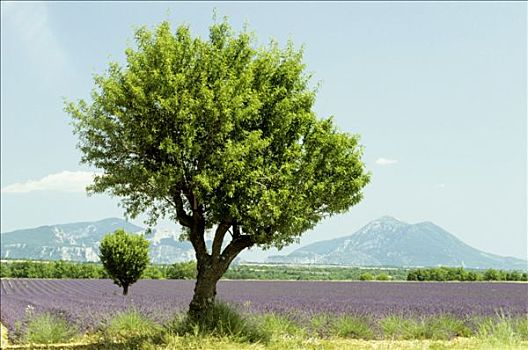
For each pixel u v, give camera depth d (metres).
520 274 76.06
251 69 13.65
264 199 12.74
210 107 12.45
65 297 34.62
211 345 12.77
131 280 35.16
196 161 13.20
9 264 90.88
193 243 14.48
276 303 27.11
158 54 13.08
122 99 12.86
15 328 18.20
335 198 14.30
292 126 14.34
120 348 13.66
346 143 14.36
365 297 35.19
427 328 16.89
